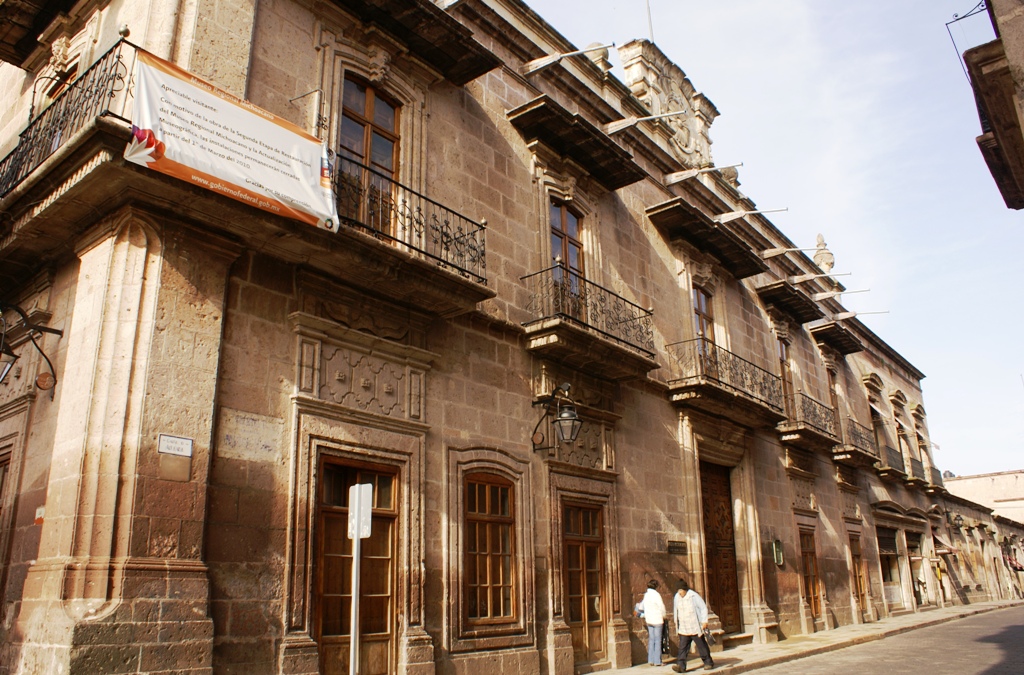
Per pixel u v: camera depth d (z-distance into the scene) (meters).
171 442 7.28
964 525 34.72
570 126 13.05
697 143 20.02
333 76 9.92
